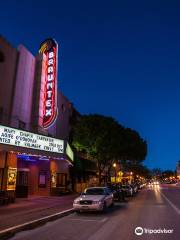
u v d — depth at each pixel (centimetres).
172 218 1664
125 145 4319
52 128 3569
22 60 2811
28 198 2786
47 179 3278
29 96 2930
